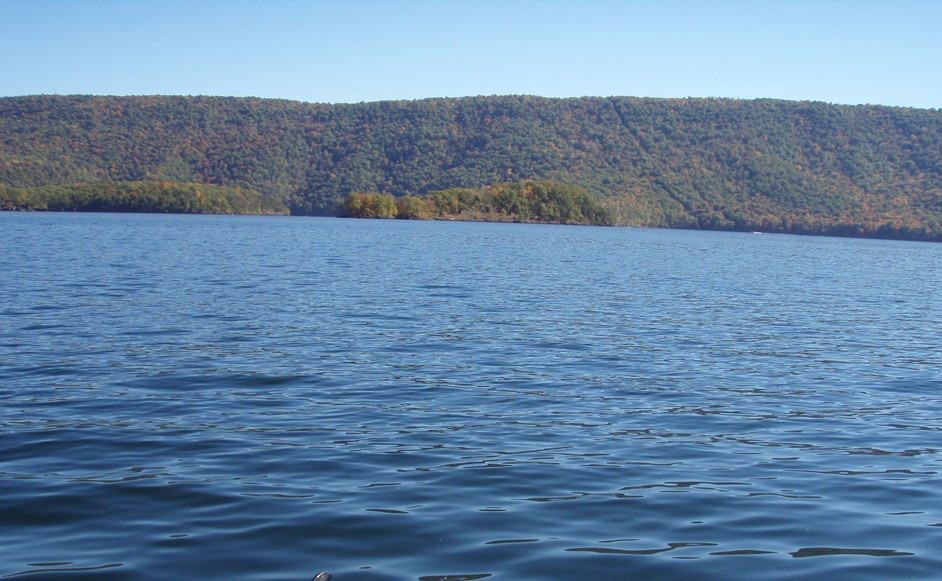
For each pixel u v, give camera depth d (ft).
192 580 27.61
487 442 44.70
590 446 44.47
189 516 33.17
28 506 34.01
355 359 67.72
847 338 89.35
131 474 38.22
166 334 78.07
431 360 68.18
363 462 40.63
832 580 28.40
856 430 49.37
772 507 35.47
